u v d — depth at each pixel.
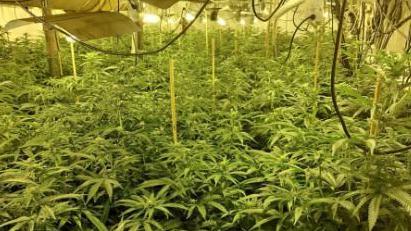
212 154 2.20
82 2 3.14
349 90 1.76
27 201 1.61
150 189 2.10
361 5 3.56
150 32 5.92
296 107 2.66
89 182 1.78
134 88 3.30
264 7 5.40
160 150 2.32
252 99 3.06
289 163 1.93
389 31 2.95
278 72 3.58
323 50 3.78
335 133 2.01
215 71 3.98
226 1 5.24
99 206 1.86
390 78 1.73
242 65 4.26
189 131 2.56
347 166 1.66
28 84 3.56
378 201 1.39
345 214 1.61
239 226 1.82
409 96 1.58
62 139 2.19
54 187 1.87
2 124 2.41
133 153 2.29
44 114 2.59
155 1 2.10
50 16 2.28
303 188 1.79
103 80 3.14
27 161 1.95
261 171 2.09
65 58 4.27
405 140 2.00
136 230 1.59
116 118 2.61
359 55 3.48
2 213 1.60
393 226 1.54
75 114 2.59
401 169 1.58
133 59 3.98
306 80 3.24
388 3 3.00
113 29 2.23
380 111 1.63
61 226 1.65
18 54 4.33
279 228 1.62
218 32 5.93
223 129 2.51
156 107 2.80
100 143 2.11
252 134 2.70
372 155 1.53
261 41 5.30
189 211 1.76
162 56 4.06
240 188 2.05
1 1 2.67
